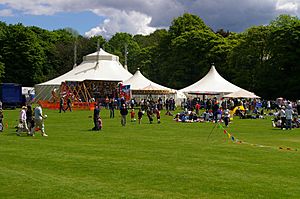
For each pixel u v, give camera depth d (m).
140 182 14.16
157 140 26.08
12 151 20.62
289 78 80.25
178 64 99.50
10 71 103.88
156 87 69.69
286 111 35.28
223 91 66.38
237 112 52.56
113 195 12.53
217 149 22.23
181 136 28.69
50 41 124.75
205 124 39.59
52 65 117.62
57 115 49.72
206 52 97.38
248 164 17.70
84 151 20.81
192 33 98.88
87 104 62.78
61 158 18.61
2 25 112.06
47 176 14.93
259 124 40.56
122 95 67.06
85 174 15.30
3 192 12.79
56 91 73.62
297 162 18.34
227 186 13.77
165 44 110.69
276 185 13.96
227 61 92.12
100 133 30.08
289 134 31.11
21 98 67.19
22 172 15.55
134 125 37.59
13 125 35.75
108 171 15.85
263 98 83.31
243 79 85.94
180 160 18.47
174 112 60.03
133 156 19.41
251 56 87.00
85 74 79.12
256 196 12.61
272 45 82.06
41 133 29.31
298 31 79.88
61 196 12.38
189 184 13.97
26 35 104.88
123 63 133.50
